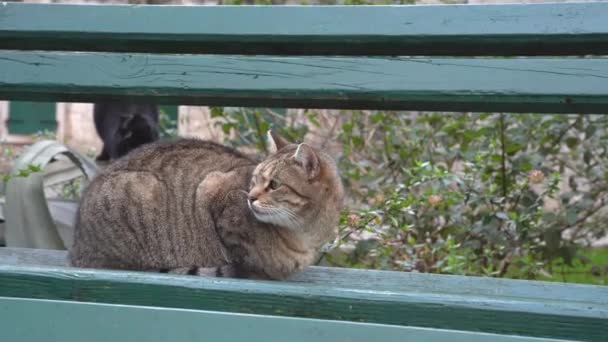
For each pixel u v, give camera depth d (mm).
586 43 2064
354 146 6793
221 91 2209
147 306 2041
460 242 5781
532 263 5375
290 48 2324
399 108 2408
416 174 5824
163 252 3684
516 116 5969
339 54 2340
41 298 2119
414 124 6648
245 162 3914
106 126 7203
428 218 5805
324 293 2014
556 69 2021
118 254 3686
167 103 2514
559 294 2566
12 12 2297
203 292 2061
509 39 2066
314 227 3746
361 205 6297
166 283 2078
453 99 2096
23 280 2127
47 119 12172
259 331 1959
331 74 2152
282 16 2176
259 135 6539
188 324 1985
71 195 6789
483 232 5559
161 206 3668
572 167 6512
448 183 5543
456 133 6281
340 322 1930
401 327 1903
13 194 4973
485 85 2066
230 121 6965
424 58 2098
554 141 6227
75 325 2023
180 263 3686
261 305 2045
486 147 6191
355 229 4934
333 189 3867
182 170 3752
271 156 3869
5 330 2047
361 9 2131
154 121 7273
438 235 5871
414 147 6426
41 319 2033
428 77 2096
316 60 2160
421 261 5500
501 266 5824
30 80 2271
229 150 3988
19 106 12211
